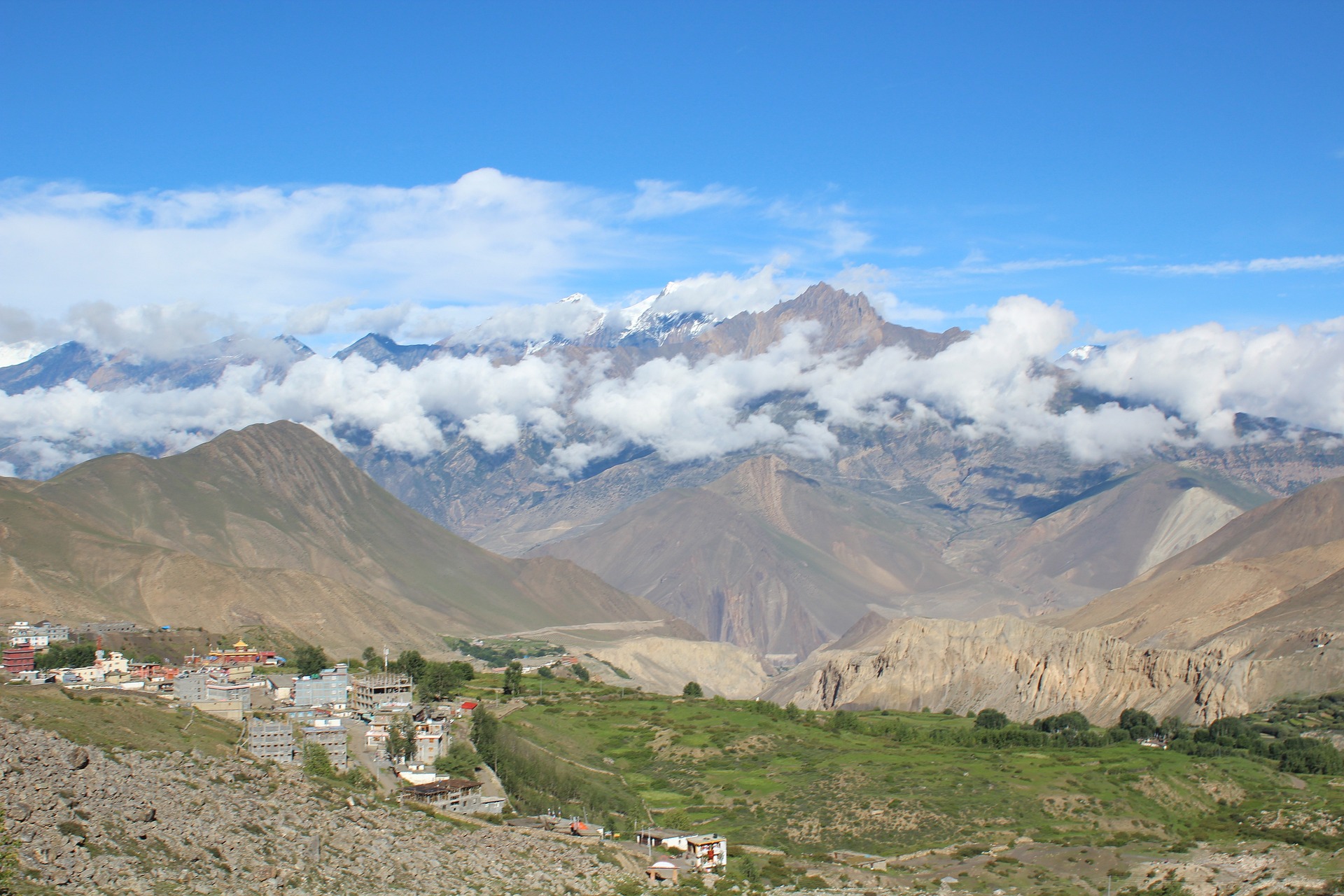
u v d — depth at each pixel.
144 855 139.25
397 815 192.12
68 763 157.75
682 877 199.88
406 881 159.50
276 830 162.12
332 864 156.62
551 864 185.88
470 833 193.50
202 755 187.62
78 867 129.12
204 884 136.75
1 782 143.38
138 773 165.88
